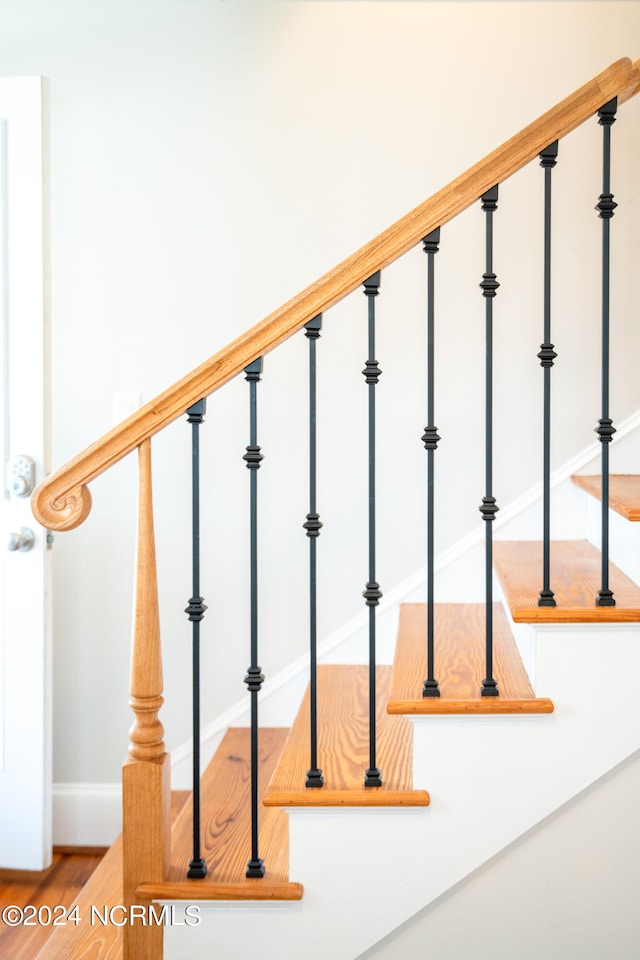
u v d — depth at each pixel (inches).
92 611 106.7
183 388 67.2
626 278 100.8
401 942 69.4
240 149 102.9
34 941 84.7
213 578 105.6
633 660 65.6
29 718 97.1
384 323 102.7
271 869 69.0
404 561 104.0
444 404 102.8
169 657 106.3
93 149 104.0
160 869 67.0
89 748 107.5
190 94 103.0
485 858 66.4
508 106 100.9
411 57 101.3
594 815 68.2
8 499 97.5
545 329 67.5
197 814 67.9
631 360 101.0
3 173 95.7
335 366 103.3
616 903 68.5
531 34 100.6
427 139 101.5
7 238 95.7
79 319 105.1
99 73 103.5
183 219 103.7
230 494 104.8
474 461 103.0
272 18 102.2
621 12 99.8
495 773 66.2
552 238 101.1
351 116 102.0
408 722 82.3
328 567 104.7
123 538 105.8
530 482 102.5
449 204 65.6
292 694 104.7
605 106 65.7
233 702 106.1
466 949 69.1
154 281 104.3
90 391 105.4
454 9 101.0
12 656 97.0
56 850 106.7
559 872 68.6
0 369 96.7
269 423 104.0
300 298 66.5
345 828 66.4
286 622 105.2
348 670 100.3
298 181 102.6
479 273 101.7
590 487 88.5
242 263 103.4
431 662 66.6
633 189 100.3
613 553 84.6
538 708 64.9
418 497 103.5
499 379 102.2
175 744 106.7
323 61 101.9
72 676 107.3
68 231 104.7
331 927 66.8
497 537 102.2
